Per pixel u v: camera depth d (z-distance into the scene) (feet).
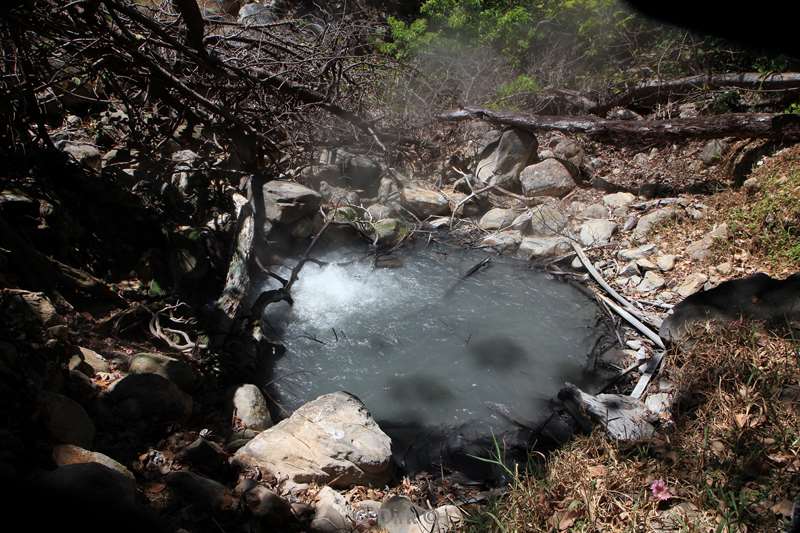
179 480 11.07
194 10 16.89
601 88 27.50
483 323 18.61
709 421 12.21
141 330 15.96
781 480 10.19
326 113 25.76
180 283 17.85
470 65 30.83
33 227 16.07
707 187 22.34
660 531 9.91
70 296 15.78
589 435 13.07
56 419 10.91
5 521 8.36
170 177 20.86
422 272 21.15
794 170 20.02
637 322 17.63
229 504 10.85
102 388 13.08
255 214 21.08
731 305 15.02
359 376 16.55
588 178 24.82
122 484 9.52
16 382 10.98
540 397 15.72
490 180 25.31
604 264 20.59
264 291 19.25
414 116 27.61
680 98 25.82
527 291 20.06
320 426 12.87
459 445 14.23
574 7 29.78
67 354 13.02
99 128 22.43
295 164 24.59
